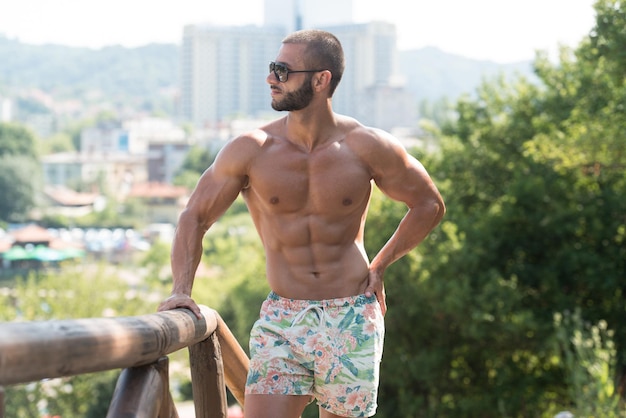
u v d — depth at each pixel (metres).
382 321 3.35
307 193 3.16
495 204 22.03
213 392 2.97
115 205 143.88
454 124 24.73
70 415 31.48
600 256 18.22
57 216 138.50
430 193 3.31
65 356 1.53
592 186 18.92
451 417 18.31
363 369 3.21
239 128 192.88
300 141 3.16
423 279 18.50
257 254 26.97
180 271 2.99
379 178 3.24
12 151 142.75
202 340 2.93
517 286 18.52
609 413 8.01
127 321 1.88
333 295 3.21
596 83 17.11
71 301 38.09
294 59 3.07
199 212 3.09
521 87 22.73
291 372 3.19
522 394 17.67
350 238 3.24
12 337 1.40
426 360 18.19
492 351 18.28
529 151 16.42
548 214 18.41
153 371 2.06
